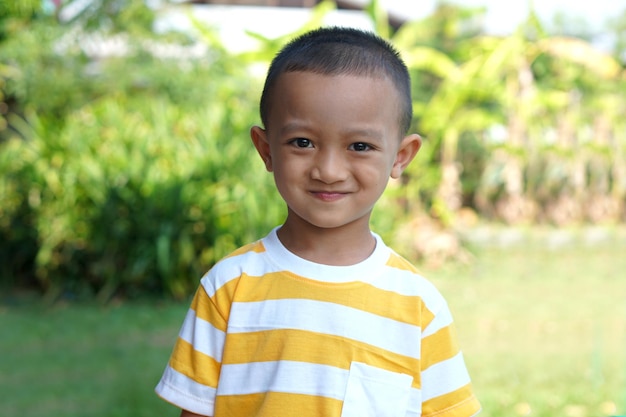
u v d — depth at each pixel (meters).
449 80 8.02
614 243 8.47
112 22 7.77
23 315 5.32
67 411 3.48
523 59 8.52
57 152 6.06
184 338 1.56
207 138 6.07
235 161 5.94
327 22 9.77
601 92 9.43
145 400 3.64
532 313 5.57
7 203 6.05
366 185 1.43
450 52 9.22
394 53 1.53
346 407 1.43
